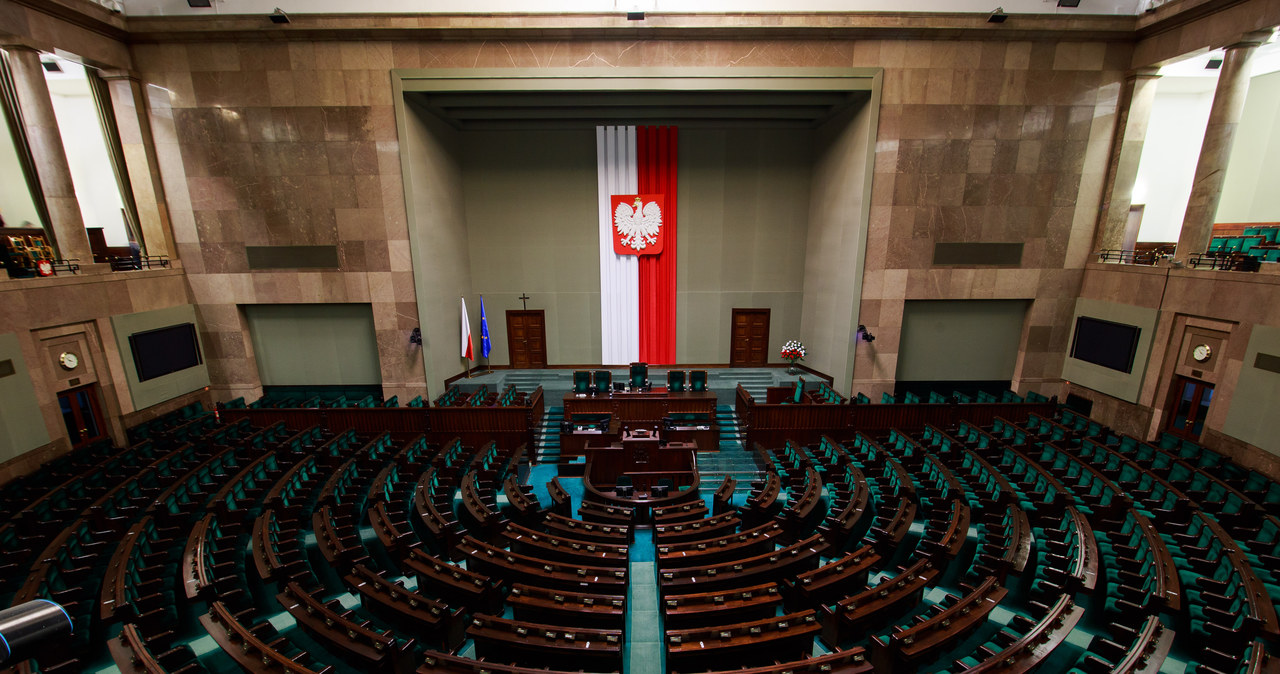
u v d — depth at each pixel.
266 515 7.60
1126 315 12.41
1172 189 15.35
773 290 16.61
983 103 12.74
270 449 10.90
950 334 14.44
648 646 6.22
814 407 12.68
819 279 15.58
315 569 7.48
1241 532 7.39
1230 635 5.24
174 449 11.00
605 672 5.21
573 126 15.46
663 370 16.56
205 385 14.12
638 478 11.50
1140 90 12.58
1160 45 11.86
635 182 15.80
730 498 9.55
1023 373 14.42
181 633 6.05
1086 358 13.52
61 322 10.66
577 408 13.21
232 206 13.34
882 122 12.80
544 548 7.23
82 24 11.26
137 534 7.04
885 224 13.32
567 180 15.97
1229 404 10.26
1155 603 5.67
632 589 7.35
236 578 6.67
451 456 10.96
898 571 7.44
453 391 14.22
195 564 6.39
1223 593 6.01
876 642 5.16
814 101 13.41
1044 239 13.55
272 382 14.88
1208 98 14.66
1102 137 13.02
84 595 6.33
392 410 12.62
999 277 13.71
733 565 6.64
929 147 12.94
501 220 16.22
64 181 11.06
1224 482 8.98
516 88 12.62
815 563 7.04
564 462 12.03
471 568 7.08
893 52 12.48
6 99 10.74
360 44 12.44
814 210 15.84
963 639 5.83
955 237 13.45
